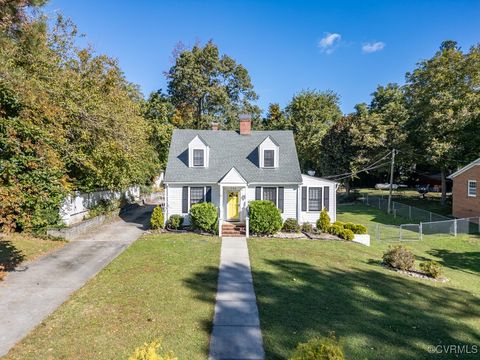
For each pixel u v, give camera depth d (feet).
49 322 26.55
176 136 81.20
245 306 30.22
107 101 74.49
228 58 153.38
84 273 39.09
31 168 31.63
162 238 58.75
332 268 43.60
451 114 95.45
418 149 112.88
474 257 61.05
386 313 30.27
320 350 17.01
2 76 41.60
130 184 100.58
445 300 35.35
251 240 59.31
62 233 56.18
